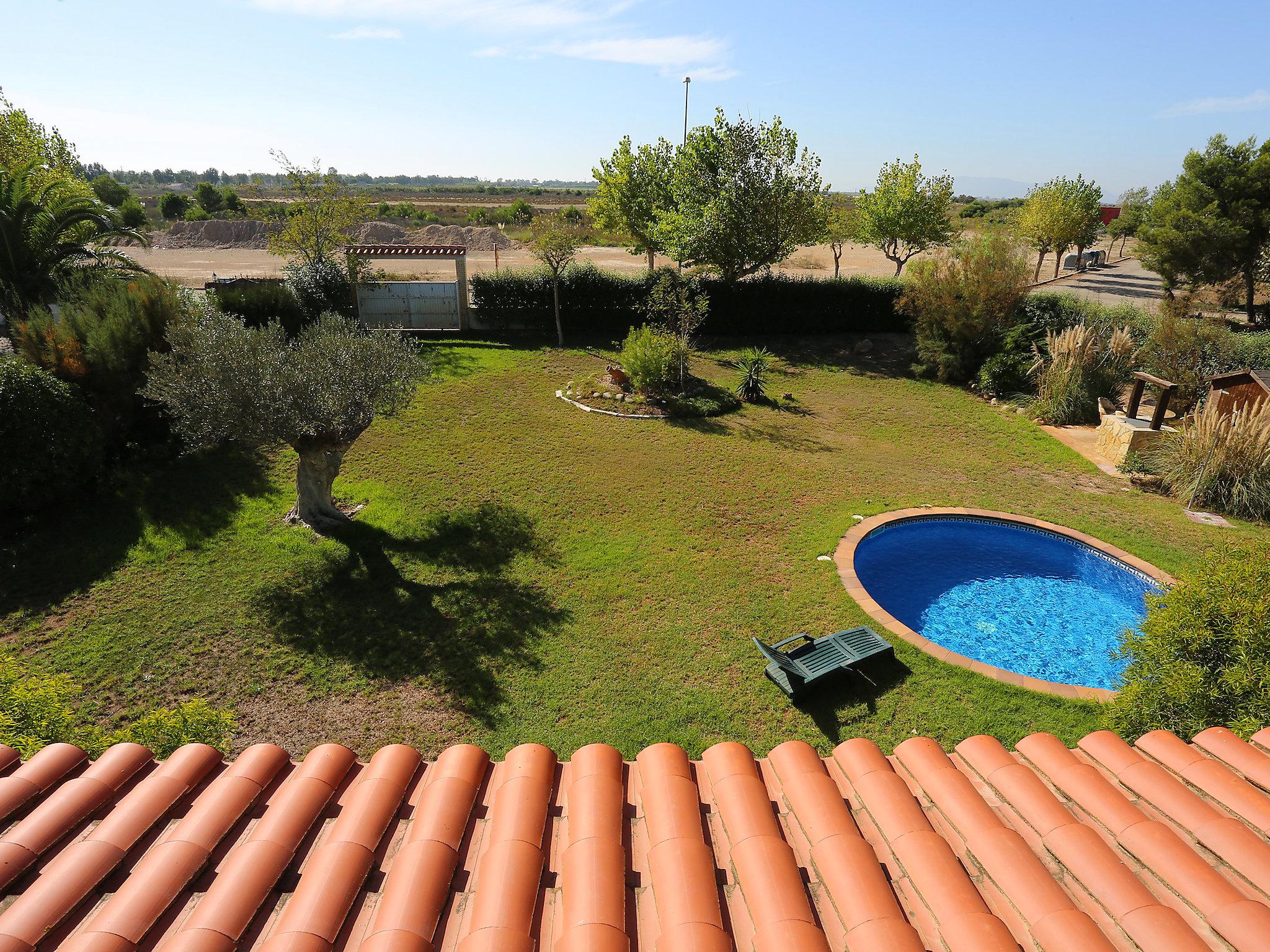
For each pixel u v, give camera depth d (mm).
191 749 3678
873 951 2477
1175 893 2779
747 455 15086
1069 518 12609
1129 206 55844
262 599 9438
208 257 45531
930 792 3557
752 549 11234
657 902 2787
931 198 33000
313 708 7609
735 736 7410
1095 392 17484
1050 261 53000
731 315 25234
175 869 2811
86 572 9828
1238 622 5293
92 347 12320
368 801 3336
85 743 5277
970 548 12367
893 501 13117
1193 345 17250
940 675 8398
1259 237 26828
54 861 2871
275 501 12055
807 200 23938
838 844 3082
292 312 19391
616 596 9836
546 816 3344
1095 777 3529
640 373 17906
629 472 13969
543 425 16281
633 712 7695
